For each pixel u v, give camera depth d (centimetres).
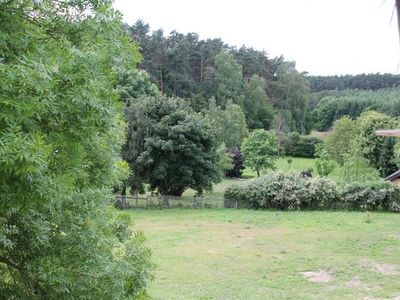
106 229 393
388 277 984
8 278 354
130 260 421
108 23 274
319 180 2145
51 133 237
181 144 2131
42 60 215
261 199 2136
